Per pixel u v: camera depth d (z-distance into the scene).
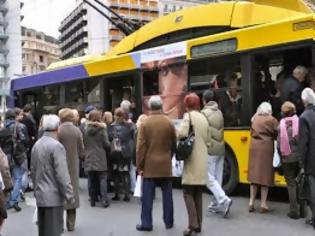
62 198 6.10
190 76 10.72
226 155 9.95
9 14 92.12
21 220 8.98
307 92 7.35
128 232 7.71
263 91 9.45
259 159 8.45
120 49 13.57
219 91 10.11
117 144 10.08
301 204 8.19
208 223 8.01
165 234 7.50
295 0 10.80
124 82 12.50
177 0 68.31
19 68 92.44
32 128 11.95
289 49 8.99
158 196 10.77
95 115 9.75
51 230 6.05
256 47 9.48
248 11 10.67
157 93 11.45
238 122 9.77
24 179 10.59
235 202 9.49
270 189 10.70
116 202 10.21
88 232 7.85
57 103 15.14
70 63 15.35
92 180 9.87
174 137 7.61
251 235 7.25
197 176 7.20
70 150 7.95
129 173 10.29
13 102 17.92
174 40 12.09
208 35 11.24
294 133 7.90
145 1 71.19
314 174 7.27
